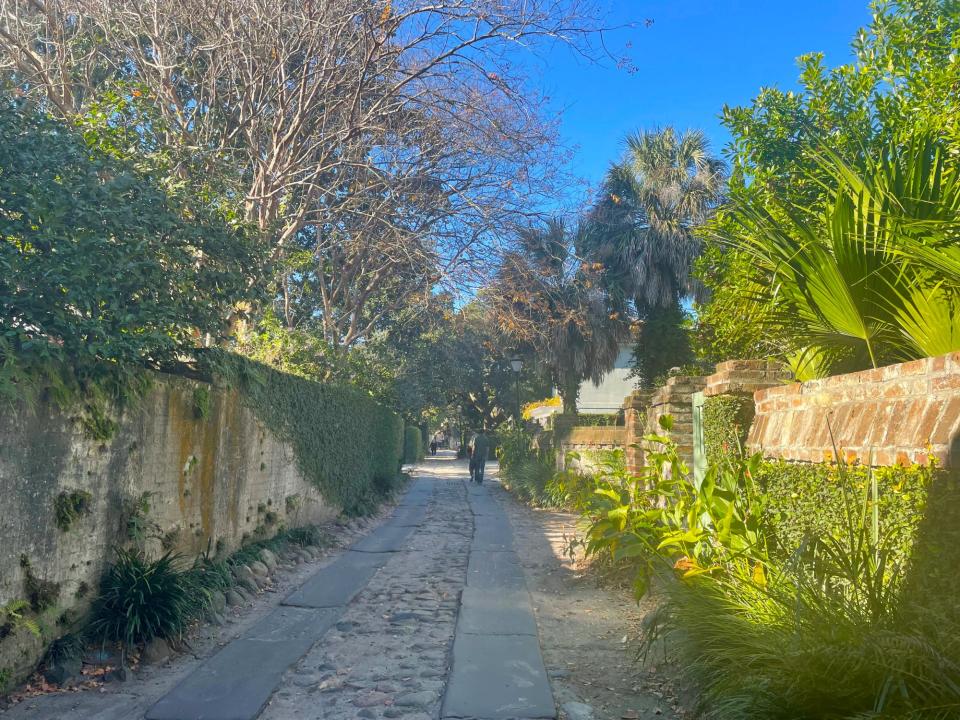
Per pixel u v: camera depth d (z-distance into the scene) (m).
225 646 6.29
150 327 6.53
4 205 5.50
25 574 5.07
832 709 3.58
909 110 7.84
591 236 23.56
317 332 19.25
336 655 6.09
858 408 4.78
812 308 5.76
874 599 3.84
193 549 7.71
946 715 3.23
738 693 3.95
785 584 4.49
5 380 4.64
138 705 4.94
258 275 7.88
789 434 5.70
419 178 15.14
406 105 14.12
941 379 3.94
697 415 8.43
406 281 19.73
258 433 9.73
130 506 6.43
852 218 5.33
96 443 5.89
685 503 6.82
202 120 13.54
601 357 24.55
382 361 22.16
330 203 16.22
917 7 9.01
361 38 12.98
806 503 5.12
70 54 11.69
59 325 5.45
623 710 4.87
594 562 9.10
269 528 10.17
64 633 5.50
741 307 7.74
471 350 34.19
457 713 4.77
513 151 14.46
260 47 13.00
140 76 13.12
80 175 5.90
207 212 7.41
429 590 8.48
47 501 5.30
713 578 5.36
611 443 15.80
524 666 5.69
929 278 5.08
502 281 16.06
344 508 14.73
